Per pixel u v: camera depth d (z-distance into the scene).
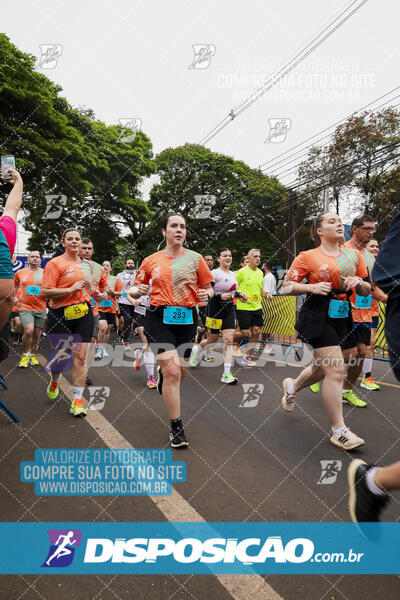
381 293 4.00
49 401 4.27
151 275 3.11
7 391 4.73
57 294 3.70
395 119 17.66
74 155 17.59
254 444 2.99
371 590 1.48
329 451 2.85
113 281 7.48
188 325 3.09
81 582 1.53
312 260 2.96
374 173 18.31
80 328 3.80
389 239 1.81
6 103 15.28
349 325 2.96
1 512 2.02
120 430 3.29
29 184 16.53
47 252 18.39
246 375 5.76
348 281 2.79
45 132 16.48
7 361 6.86
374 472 1.67
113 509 2.05
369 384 4.83
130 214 25.27
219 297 5.22
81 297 3.92
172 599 1.43
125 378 5.52
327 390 2.88
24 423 3.48
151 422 3.51
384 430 3.30
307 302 2.94
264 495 2.20
